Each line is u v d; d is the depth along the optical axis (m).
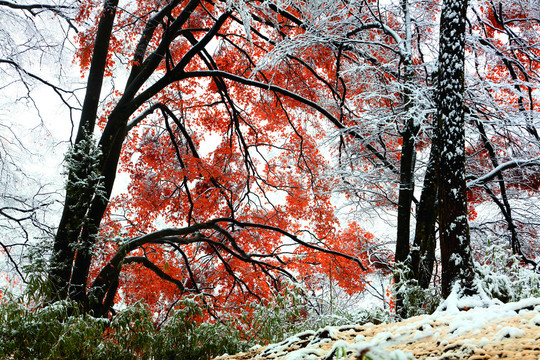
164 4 13.23
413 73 11.13
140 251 14.27
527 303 3.55
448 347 2.95
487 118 10.94
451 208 5.87
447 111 6.29
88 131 9.44
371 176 11.62
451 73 6.42
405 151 10.38
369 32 12.68
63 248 8.74
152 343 6.00
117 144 11.43
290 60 15.16
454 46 6.50
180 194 15.87
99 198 9.60
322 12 10.70
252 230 15.91
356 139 12.32
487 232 12.76
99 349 5.75
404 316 6.51
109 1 10.91
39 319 5.86
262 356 4.30
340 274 14.08
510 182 12.22
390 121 10.77
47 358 5.48
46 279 6.70
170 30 11.54
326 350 3.52
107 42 10.95
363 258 14.61
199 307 6.32
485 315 3.46
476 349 2.74
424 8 12.31
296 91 15.63
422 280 8.87
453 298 4.91
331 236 14.84
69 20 13.24
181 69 11.47
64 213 9.02
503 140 12.02
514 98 12.45
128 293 13.73
